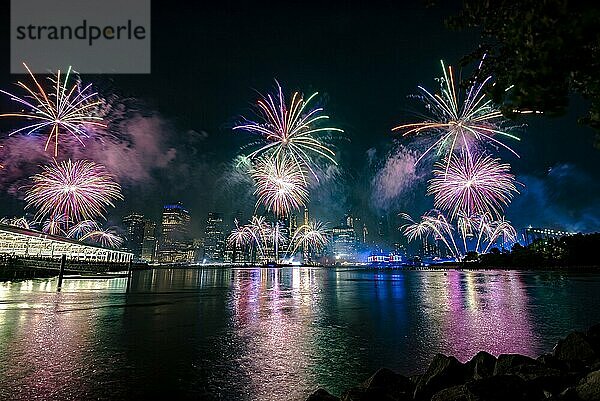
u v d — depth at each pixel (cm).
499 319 2459
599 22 432
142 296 4059
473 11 590
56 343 1753
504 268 15188
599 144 601
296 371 1351
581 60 477
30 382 1217
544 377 828
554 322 2327
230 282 7481
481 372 972
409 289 5219
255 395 1119
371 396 818
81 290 4603
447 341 1816
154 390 1153
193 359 1503
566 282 6334
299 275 12044
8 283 5488
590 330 1253
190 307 3155
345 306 3262
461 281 7081
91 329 2109
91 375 1291
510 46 523
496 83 585
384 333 2020
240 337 1928
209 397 1102
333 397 877
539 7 461
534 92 493
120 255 13000
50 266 6906
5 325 2186
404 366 1409
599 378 664
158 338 1891
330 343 1791
